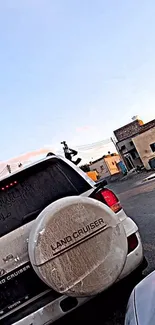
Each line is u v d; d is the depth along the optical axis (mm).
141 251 3311
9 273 3078
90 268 2779
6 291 3072
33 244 2721
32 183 3459
